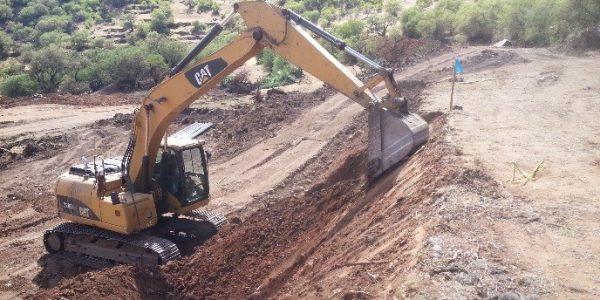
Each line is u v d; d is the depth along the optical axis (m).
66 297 11.14
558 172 10.86
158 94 13.09
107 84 44.22
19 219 18.00
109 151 24.64
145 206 13.45
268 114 26.38
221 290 11.87
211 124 26.39
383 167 12.35
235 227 14.69
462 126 14.44
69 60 46.41
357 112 24.64
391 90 12.00
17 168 23.16
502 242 8.05
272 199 18.23
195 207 14.59
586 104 17.53
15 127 28.44
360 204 11.84
